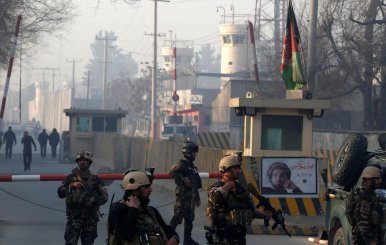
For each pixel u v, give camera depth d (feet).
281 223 44.16
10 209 98.89
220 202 43.75
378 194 50.88
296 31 92.89
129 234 34.32
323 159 83.35
